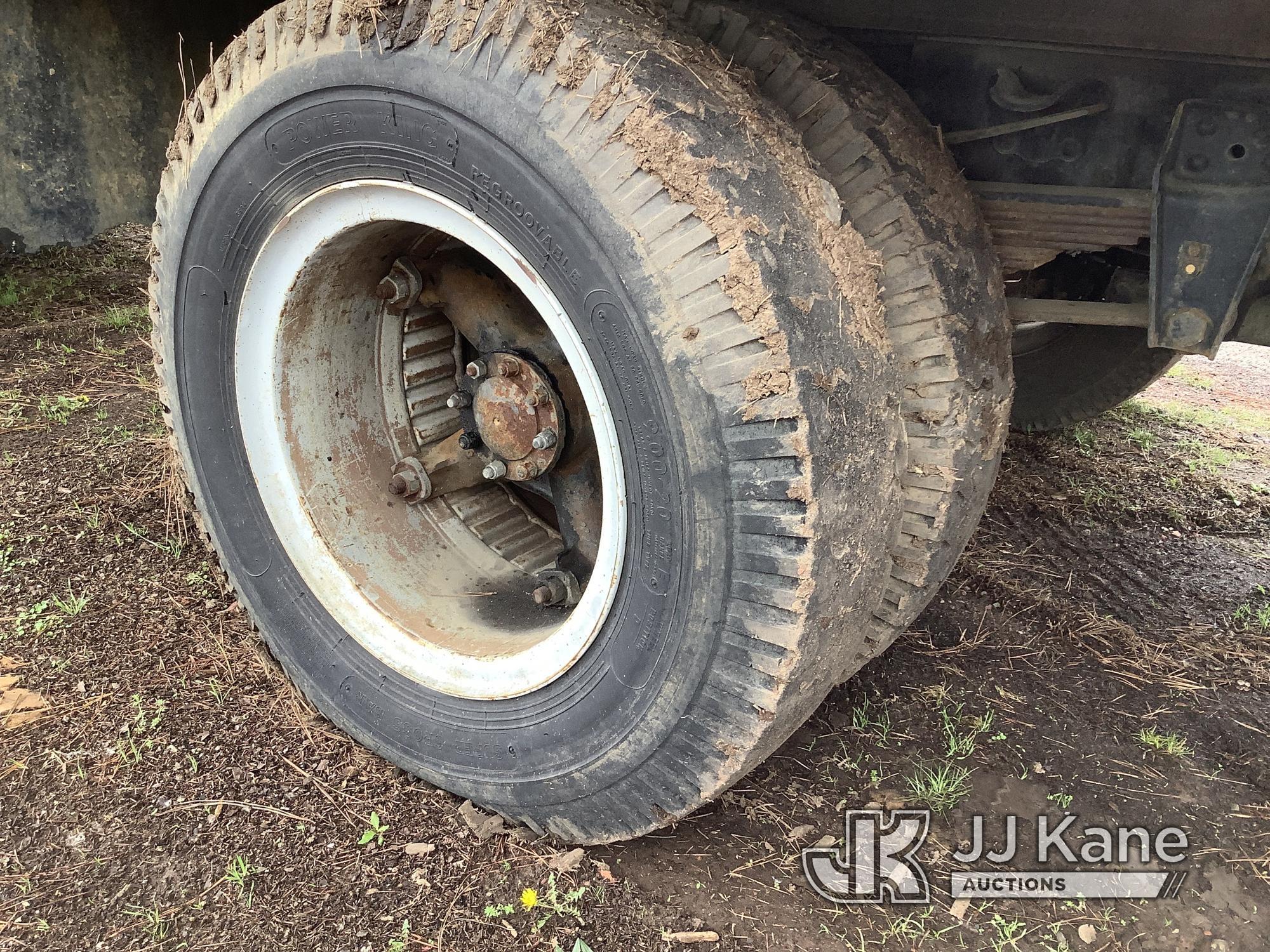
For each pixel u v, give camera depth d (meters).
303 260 2.28
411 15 1.86
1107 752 2.82
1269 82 2.00
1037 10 1.97
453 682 2.31
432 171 1.95
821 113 2.10
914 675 3.14
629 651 1.97
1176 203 2.10
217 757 2.53
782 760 2.71
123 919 2.07
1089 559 4.01
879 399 1.87
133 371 5.07
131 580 3.24
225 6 4.53
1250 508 4.56
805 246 1.76
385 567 2.58
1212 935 2.23
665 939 2.10
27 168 6.25
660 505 1.85
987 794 2.63
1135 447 5.34
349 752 2.58
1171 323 2.18
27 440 4.18
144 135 5.71
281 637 2.65
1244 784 2.72
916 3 2.05
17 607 3.07
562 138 1.74
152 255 2.56
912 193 2.17
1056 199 2.30
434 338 2.76
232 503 2.62
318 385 2.53
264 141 2.16
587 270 1.79
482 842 2.32
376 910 2.12
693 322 1.69
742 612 1.79
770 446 1.69
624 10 1.87
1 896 2.10
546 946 2.06
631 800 2.10
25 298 6.26
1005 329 2.41
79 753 2.50
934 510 2.40
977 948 2.16
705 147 1.69
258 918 2.09
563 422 2.36
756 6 2.15
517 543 2.88
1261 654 3.35
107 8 5.38
